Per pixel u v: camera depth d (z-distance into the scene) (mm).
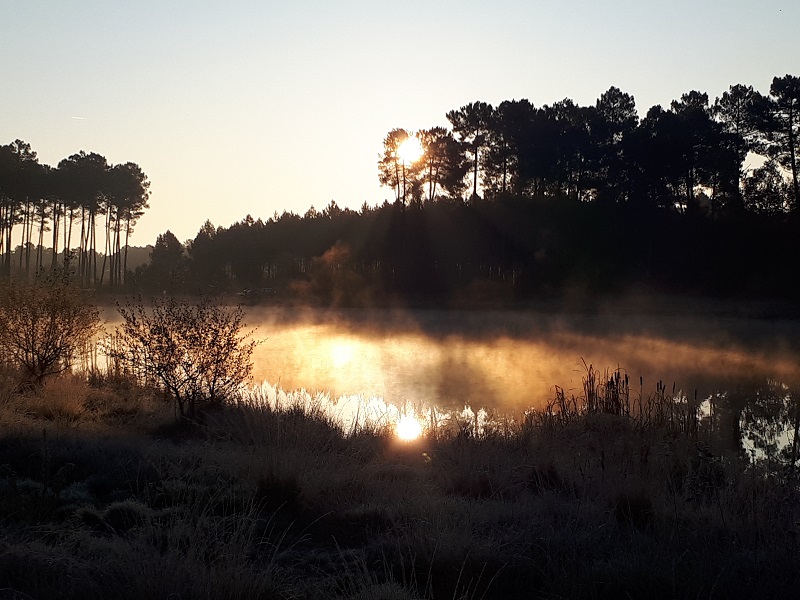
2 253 83875
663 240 58094
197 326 12664
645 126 66250
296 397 15414
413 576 5402
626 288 55156
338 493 7699
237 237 91062
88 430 10492
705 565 5598
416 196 72875
